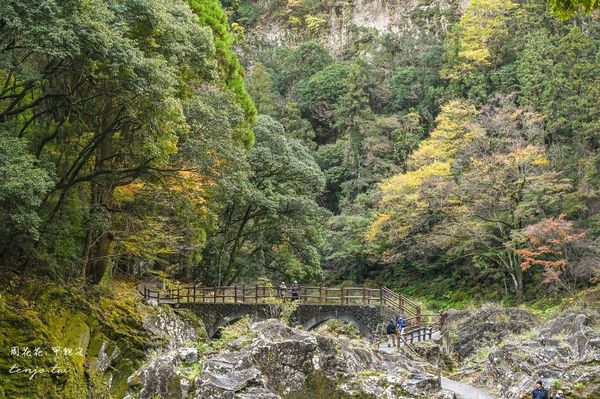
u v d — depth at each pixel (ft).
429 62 211.20
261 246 128.26
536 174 128.77
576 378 51.11
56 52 54.19
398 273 160.25
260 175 125.70
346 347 45.85
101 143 73.20
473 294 141.08
